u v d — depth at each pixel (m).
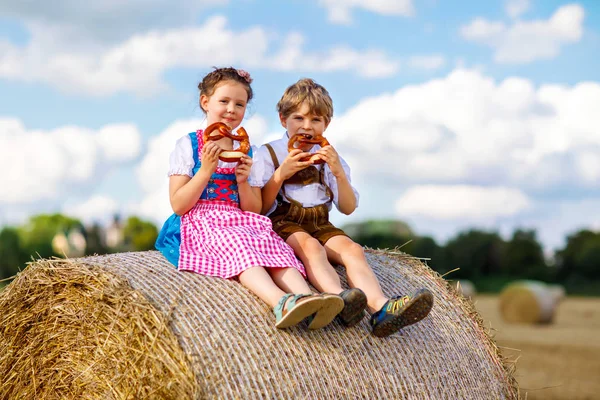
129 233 42.38
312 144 5.80
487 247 48.50
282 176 5.57
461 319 5.98
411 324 5.30
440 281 6.28
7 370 5.47
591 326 20.77
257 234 5.21
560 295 21.94
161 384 4.34
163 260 5.21
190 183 5.21
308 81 5.84
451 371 5.43
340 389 4.73
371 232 44.00
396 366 5.11
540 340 16.42
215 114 5.51
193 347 4.40
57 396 5.19
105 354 4.78
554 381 11.04
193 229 5.29
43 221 40.78
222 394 4.29
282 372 4.57
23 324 5.38
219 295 4.84
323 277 5.31
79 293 5.03
